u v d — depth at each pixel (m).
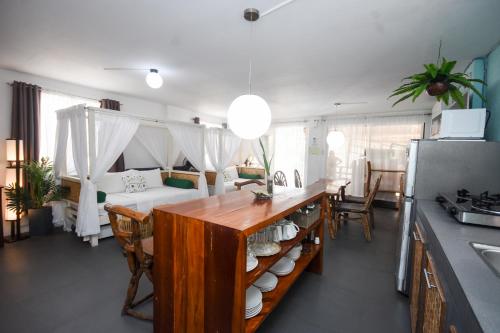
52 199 3.44
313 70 3.04
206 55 2.62
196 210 1.42
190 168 5.47
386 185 5.61
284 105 5.18
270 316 1.81
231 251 1.11
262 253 1.55
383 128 5.70
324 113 6.08
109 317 1.75
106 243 3.09
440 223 1.36
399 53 2.49
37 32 2.17
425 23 1.91
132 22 1.98
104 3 1.73
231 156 5.42
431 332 1.04
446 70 1.58
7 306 1.84
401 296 2.09
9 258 2.63
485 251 1.04
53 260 2.60
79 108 3.11
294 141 7.16
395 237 3.60
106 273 2.35
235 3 1.70
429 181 1.99
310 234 2.45
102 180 3.90
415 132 5.35
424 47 2.33
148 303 1.92
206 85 3.81
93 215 3.00
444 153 1.95
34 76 3.51
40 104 3.56
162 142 5.29
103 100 4.23
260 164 7.12
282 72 3.13
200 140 4.71
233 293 1.11
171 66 2.98
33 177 3.25
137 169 4.85
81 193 3.05
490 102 2.39
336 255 2.94
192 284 1.25
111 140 3.31
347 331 1.68
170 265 1.33
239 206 1.58
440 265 1.03
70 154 3.88
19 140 3.15
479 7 1.67
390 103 4.77
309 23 1.94
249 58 2.69
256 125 1.90
